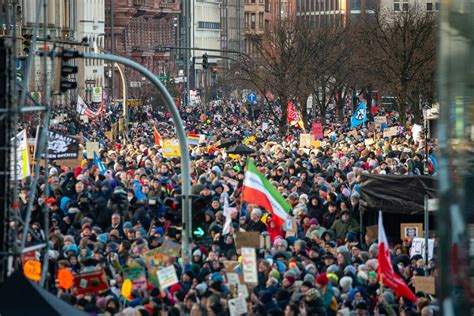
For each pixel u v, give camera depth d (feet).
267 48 567.18
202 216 139.44
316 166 232.53
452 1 78.95
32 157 213.25
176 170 242.17
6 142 104.27
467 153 78.38
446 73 79.66
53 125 374.22
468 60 78.02
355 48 517.55
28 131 290.35
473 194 78.38
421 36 442.91
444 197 78.95
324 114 499.92
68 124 419.33
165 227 165.37
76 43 137.39
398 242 179.42
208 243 154.40
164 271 125.49
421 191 176.04
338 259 140.67
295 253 146.00
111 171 219.20
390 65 433.07
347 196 185.98
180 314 121.39
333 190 187.83
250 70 517.55
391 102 588.50
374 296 134.41
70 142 214.28
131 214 175.32
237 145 261.85
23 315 94.99
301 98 479.00
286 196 187.01
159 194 188.24
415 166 245.04
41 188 191.62
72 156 214.07
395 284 128.88
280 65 474.49
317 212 176.24
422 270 143.13
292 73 473.26
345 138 335.88
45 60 126.52
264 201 154.92
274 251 144.25
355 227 169.27
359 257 146.10
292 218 155.53
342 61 511.40
